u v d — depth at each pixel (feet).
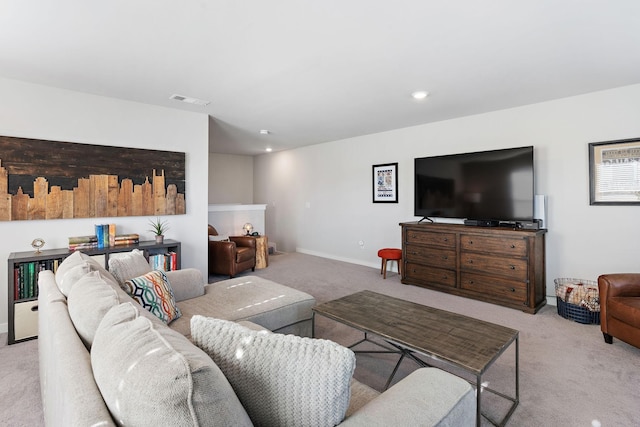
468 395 3.40
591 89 10.38
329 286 13.97
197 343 3.22
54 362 3.43
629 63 8.40
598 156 10.63
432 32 6.83
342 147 19.10
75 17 6.21
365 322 6.43
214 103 11.77
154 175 12.03
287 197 23.34
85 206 10.63
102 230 10.61
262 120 14.37
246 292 8.40
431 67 8.63
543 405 6.00
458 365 4.81
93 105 10.73
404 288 13.51
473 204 12.80
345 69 8.75
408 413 2.96
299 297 8.03
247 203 26.37
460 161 13.12
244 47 7.48
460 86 10.06
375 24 6.52
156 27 6.59
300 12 6.09
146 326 2.91
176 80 9.52
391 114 13.37
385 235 17.11
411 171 15.76
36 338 8.92
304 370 2.72
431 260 13.19
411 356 6.93
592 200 10.76
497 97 11.16
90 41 7.16
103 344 2.85
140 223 11.89
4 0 5.63
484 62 8.32
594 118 10.68
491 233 11.41
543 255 11.41
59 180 10.17
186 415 2.06
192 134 12.94
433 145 14.83
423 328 6.12
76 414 2.29
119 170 11.28
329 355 2.74
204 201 13.32
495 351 5.19
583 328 9.45
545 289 11.65
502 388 6.54
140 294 6.22
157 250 11.94
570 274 11.27
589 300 9.79
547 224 11.69
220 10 6.01
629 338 7.72
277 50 7.64
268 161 24.99
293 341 2.92
